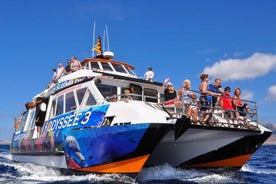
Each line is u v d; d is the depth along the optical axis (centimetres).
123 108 895
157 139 850
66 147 1042
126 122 871
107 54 1406
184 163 1116
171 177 998
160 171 1070
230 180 957
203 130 962
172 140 1002
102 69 1327
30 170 1290
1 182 959
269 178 1015
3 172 1241
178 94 974
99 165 930
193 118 948
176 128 873
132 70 1432
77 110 1046
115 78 1068
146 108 893
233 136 1048
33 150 1334
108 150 898
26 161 1442
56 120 1145
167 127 850
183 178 983
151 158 1068
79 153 984
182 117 863
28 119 1498
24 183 935
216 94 1012
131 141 859
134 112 870
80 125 988
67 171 1054
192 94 972
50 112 1234
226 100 1059
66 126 1059
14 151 1631
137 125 845
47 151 1181
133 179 884
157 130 838
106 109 934
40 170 1252
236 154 1114
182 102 905
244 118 1087
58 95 1197
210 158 1104
